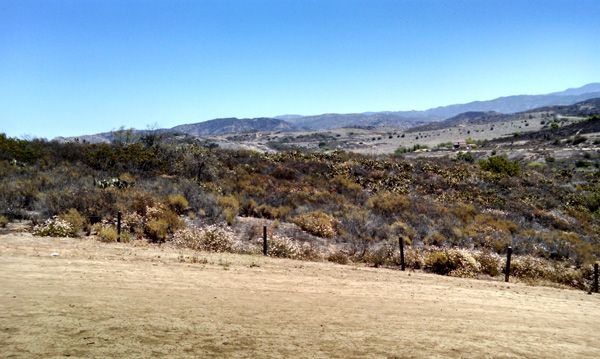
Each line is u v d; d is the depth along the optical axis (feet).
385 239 73.41
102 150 100.01
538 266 63.67
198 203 74.69
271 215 78.02
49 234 53.36
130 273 35.55
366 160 139.44
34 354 17.58
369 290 38.37
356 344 22.43
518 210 105.91
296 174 115.96
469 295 40.98
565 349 24.97
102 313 23.71
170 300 27.91
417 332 25.67
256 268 44.50
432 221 85.46
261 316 26.08
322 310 29.07
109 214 63.31
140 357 18.16
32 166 90.63
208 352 19.45
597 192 128.47
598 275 62.03
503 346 24.41
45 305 24.35
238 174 107.34
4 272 32.14
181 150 110.52
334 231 72.69
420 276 51.90
